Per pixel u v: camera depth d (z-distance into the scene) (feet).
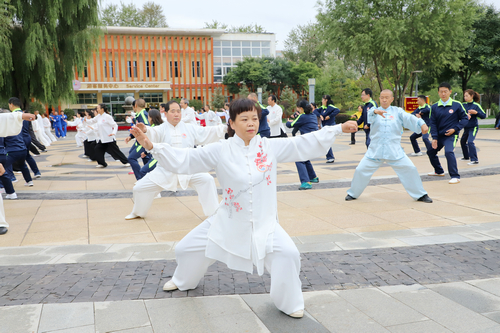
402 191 22.65
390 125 19.57
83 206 21.08
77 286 10.48
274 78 166.09
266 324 8.39
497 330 7.90
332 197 21.71
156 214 19.04
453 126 24.48
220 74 166.91
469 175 26.91
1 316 8.77
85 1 60.44
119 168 36.86
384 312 8.77
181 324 8.41
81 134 62.34
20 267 12.05
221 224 8.89
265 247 8.45
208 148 8.79
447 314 8.60
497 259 11.76
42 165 39.68
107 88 143.95
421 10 79.15
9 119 15.97
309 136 9.00
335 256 12.40
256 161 8.63
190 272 9.62
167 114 18.53
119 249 13.62
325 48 90.79
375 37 81.05
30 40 58.18
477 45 93.66
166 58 156.46
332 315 8.71
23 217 18.86
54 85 64.28
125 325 8.38
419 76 112.06
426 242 13.51
